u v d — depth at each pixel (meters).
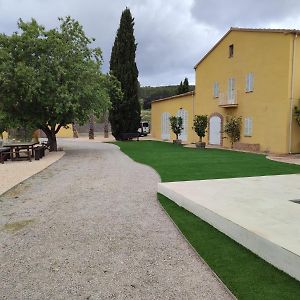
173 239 5.28
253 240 4.57
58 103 18.52
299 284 3.72
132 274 4.14
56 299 3.58
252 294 3.57
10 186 9.65
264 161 15.05
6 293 3.71
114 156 18.39
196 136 29.23
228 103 23.88
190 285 3.84
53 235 5.53
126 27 35.34
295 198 6.61
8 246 5.06
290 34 18.23
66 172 12.53
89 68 20.39
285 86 18.56
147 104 75.69
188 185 8.12
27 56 19.06
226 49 24.17
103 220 6.31
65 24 20.98
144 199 7.93
